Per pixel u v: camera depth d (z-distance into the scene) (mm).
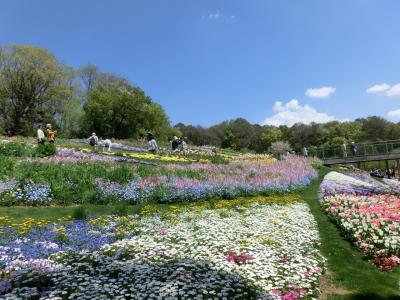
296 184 22234
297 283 7668
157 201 16641
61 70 61469
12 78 59250
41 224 11430
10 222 11711
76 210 12625
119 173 17562
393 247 9961
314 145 91562
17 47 58875
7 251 8625
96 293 6461
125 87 71750
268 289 7168
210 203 16719
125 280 7109
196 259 8305
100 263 8078
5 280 7031
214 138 108125
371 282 8484
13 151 22062
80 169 17562
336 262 9773
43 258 8375
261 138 100875
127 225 11617
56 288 6770
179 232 10797
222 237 10336
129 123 65438
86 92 77125
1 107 59812
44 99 61594
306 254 9703
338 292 7953
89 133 63906
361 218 12836
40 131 26594
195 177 20000
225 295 6617
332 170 36531
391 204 15398
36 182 15617
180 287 6898
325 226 13477
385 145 38625
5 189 14719
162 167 21594
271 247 9742
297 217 14016
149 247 9055
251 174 22531
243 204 16453
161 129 71062
